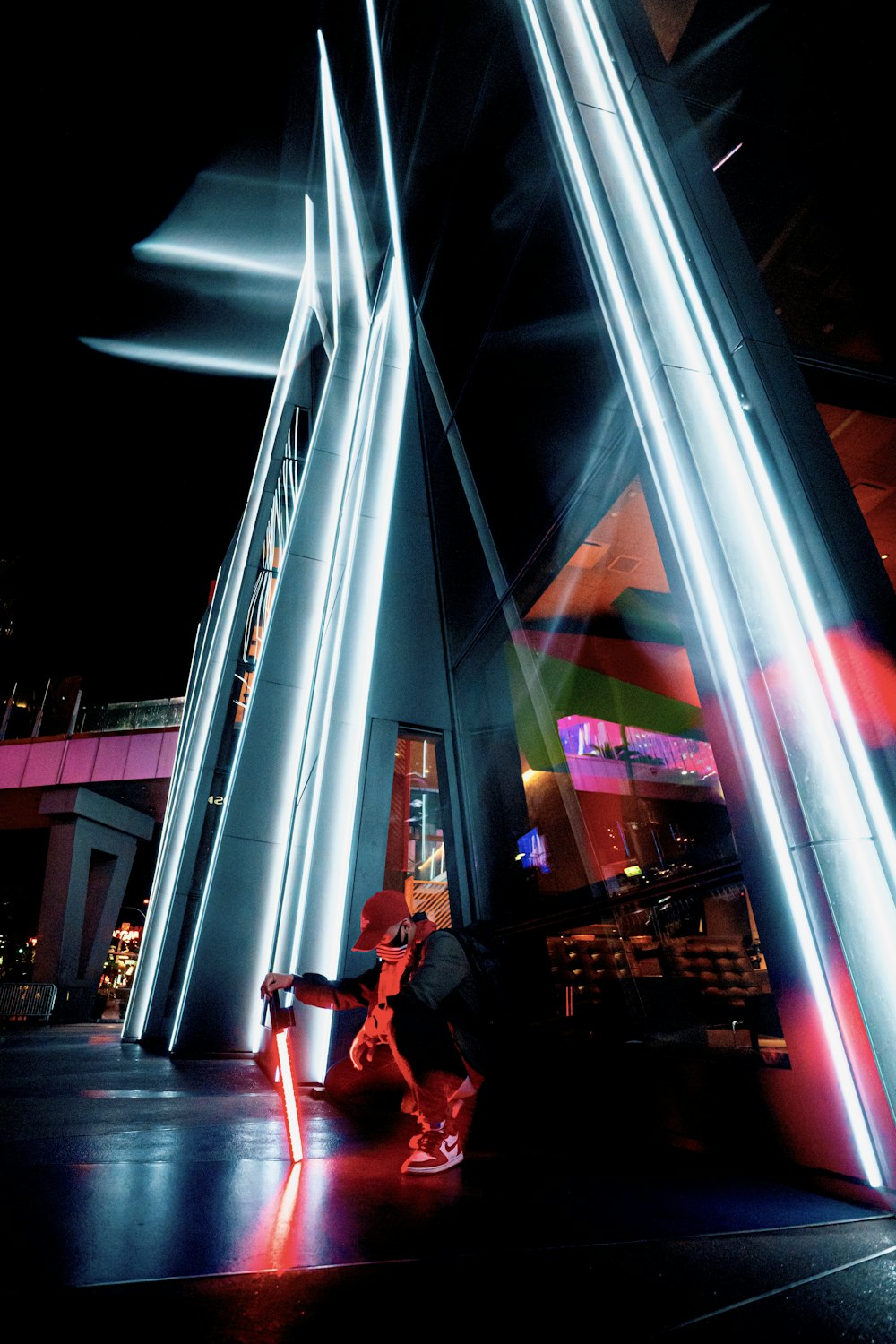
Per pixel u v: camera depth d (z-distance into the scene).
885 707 2.97
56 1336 1.28
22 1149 3.08
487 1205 2.34
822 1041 2.62
